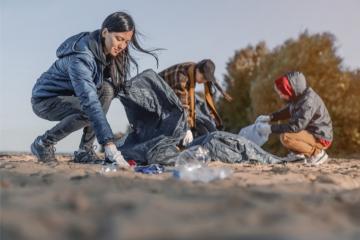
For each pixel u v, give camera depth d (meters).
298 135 5.88
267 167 4.76
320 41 14.02
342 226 1.56
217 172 3.17
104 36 4.75
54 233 1.36
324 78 13.59
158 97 5.62
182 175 3.08
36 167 3.92
